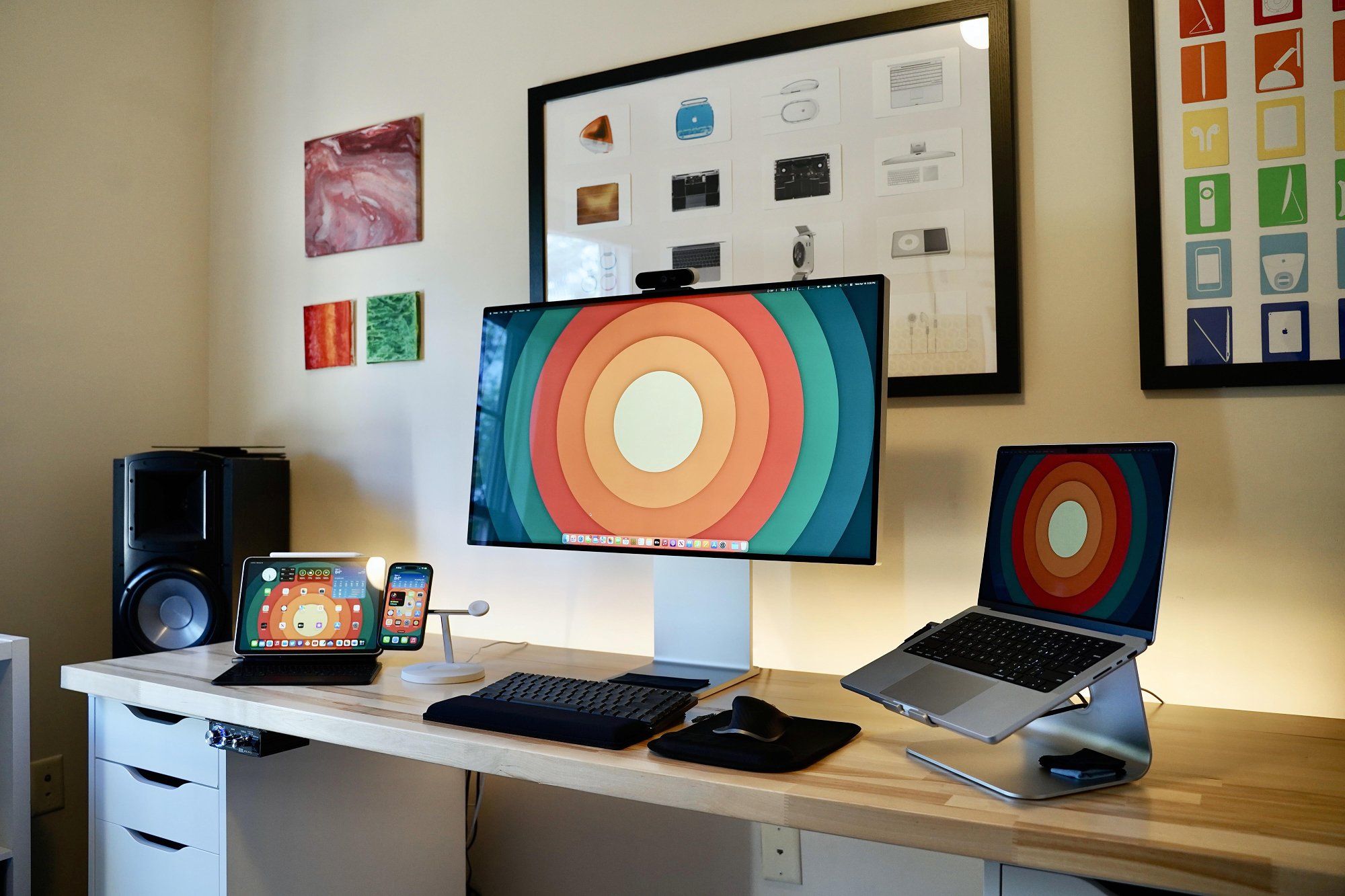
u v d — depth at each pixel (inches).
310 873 56.7
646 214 67.9
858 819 33.3
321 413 84.4
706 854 64.3
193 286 91.0
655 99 67.6
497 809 73.2
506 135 75.0
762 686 52.6
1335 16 48.4
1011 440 55.9
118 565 72.0
